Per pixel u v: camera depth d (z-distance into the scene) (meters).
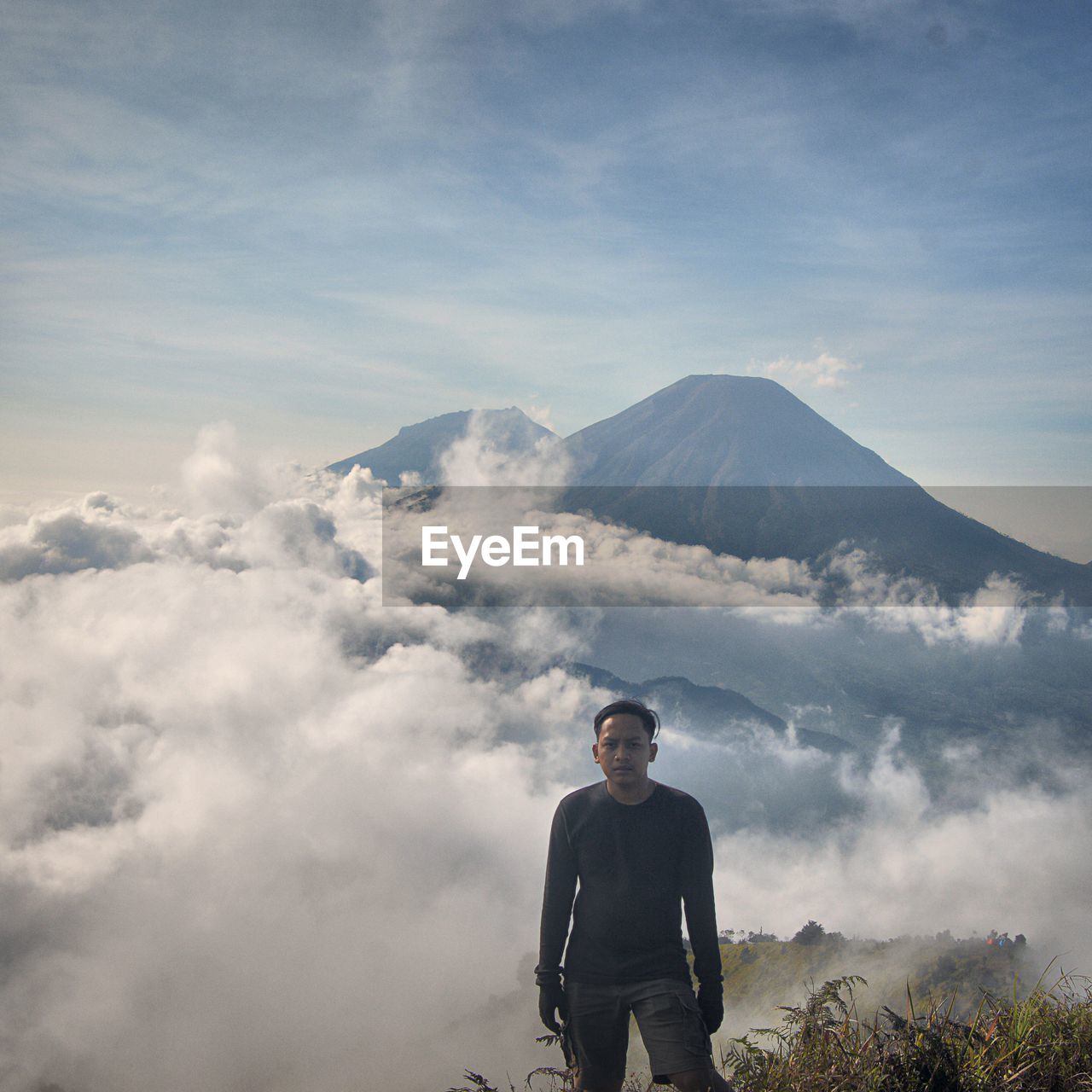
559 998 3.35
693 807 3.32
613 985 3.23
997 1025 3.69
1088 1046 3.59
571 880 3.41
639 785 3.31
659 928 3.25
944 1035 3.61
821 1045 3.65
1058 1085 3.38
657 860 3.26
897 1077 3.31
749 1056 3.62
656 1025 3.05
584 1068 3.24
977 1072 3.36
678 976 3.23
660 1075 2.96
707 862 3.29
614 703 3.44
